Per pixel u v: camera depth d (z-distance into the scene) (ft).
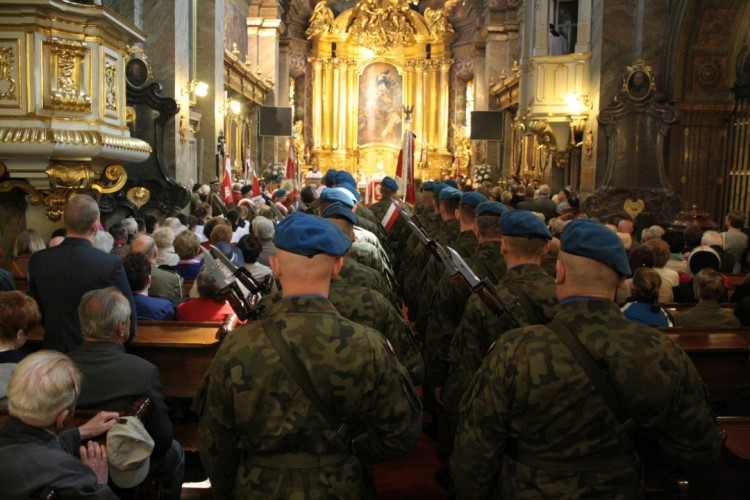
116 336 10.84
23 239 20.43
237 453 8.04
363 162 100.07
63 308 13.12
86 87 23.79
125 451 9.00
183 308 15.35
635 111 44.73
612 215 44.37
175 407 14.60
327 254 7.98
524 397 7.64
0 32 22.59
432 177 97.91
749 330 15.12
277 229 8.17
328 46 98.89
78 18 23.32
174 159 40.55
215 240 19.51
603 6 46.78
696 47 45.37
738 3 43.39
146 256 16.70
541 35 61.16
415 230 14.12
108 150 23.97
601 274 7.89
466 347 11.10
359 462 7.98
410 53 99.14
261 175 81.15
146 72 35.42
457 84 97.14
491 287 10.25
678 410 7.60
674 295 20.06
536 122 51.67
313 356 7.59
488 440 7.85
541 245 11.45
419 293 17.97
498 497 8.20
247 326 7.93
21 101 22.80
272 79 82.84
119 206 33.35
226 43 68.90
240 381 7.59
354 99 99.71
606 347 7.59
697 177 46.39
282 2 89.35
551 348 7.67
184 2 42.16
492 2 81.00
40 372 7.70
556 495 7.63
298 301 7.93
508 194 49.49
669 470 11.16
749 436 10.20
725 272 25.38
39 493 7.50
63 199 24.17
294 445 7.64
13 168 23.31
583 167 49.47
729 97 45.75
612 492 7.66
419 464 16.20
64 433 9.07
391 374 7.84
